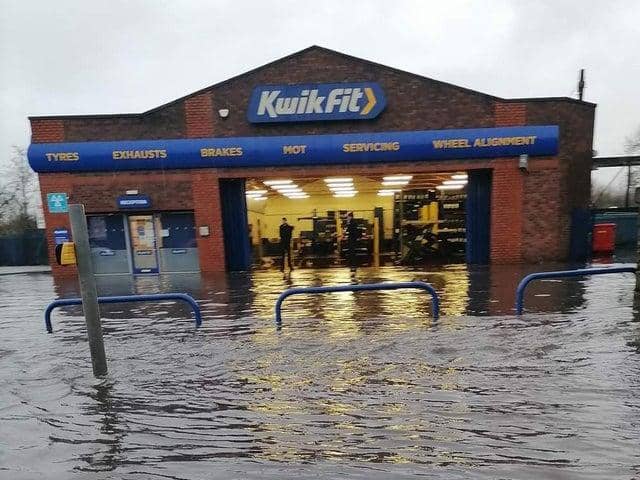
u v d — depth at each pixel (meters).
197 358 5.30
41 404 4.11
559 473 2.68
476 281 10.49
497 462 2.84
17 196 31.06
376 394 4.04
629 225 16.95
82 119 13.58
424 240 16.62
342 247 19.50
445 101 13.29
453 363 4.75
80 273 4.73
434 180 16.61
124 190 13.80
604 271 7.49
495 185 13.38
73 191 13.84
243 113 13.57
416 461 2.89
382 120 13.47
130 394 4.29
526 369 4.49
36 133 13.57
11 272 17.69
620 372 4.32
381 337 5.84
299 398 4.02
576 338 5.48
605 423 3.31
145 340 6.20
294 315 7.45
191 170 13.75
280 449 3.12
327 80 13.36
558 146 13.12
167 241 14.41
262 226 22.92
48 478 2.85
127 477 2.82
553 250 13.52
